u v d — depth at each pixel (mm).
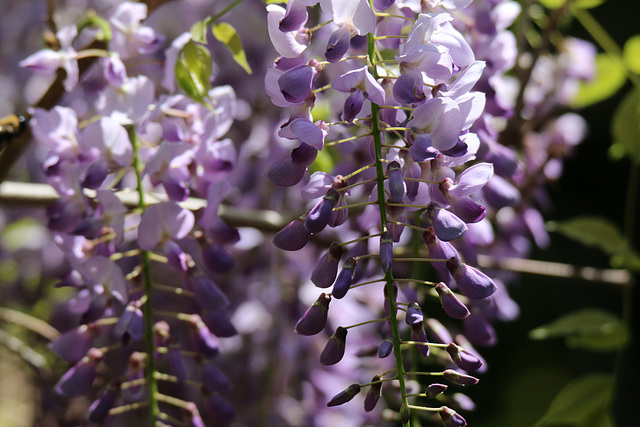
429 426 778
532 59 942
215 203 722
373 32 657
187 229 714
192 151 726
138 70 777
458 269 656
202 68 728
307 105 665
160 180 722
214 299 720
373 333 923
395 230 660
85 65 791
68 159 725
